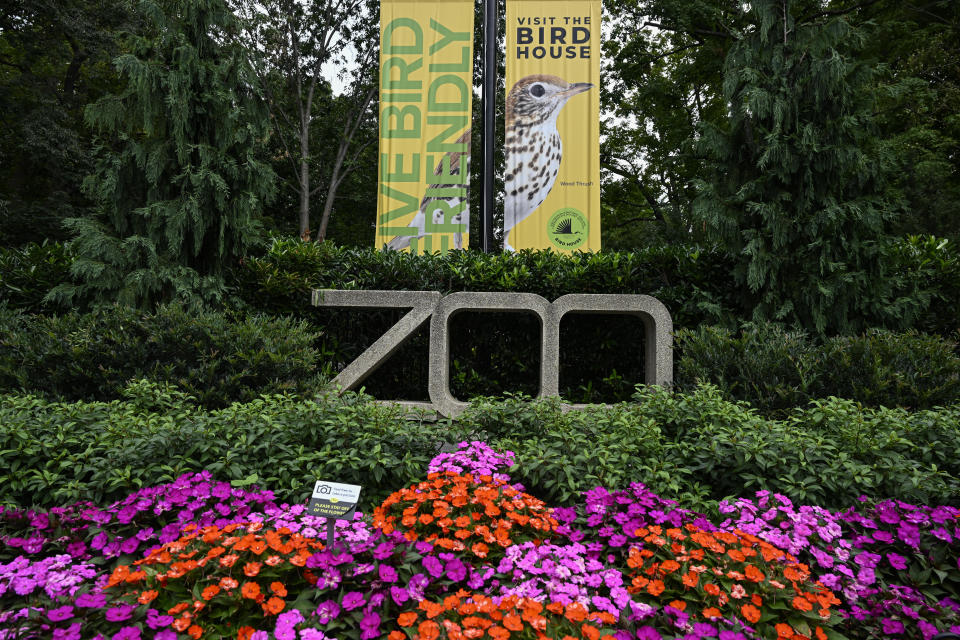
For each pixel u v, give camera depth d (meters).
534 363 5.93
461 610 2.02
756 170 5.38
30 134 15.11
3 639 1.93
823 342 4.95
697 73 15.72
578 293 5.55
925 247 5.82
